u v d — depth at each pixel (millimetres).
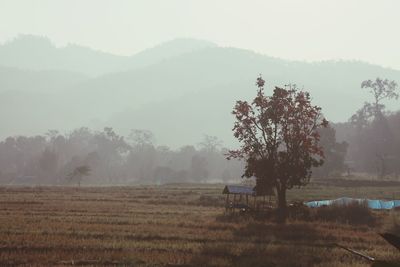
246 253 27578
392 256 27031
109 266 23547
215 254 27219
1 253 25312
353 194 88062
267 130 52656
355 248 30812
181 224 40094
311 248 29578
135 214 49719
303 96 52312
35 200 70375
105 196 84312
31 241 28672
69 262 23844
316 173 143375
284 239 34188
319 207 52250
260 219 47469
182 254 26219
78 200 73000
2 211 49875
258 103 52656
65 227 35531
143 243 29203
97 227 36094
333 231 38406
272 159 52344
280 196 52469
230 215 49219
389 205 61562
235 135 53438
